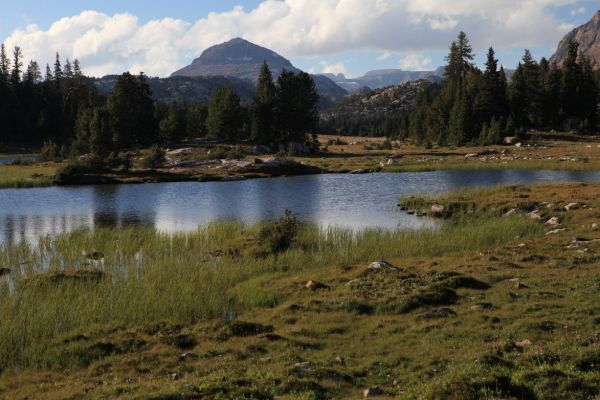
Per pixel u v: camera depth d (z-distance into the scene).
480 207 47.62
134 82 142.88
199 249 34.19
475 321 17.58
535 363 12.86
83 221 50.38
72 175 85.00
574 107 150.88
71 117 191.50
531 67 146.25
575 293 19.58
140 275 26.09
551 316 17.25
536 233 34.94
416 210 51.81
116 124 126.44
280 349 16.33
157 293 22.45
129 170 95.69
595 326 15.88
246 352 16.16
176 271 26.81
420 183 75.69
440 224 42.66
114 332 18.59
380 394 12.46
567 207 42.06
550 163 91.25
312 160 114.44
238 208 57.31
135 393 12.70
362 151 135.62
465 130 135.88
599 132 139.88
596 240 29.61
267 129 136.88
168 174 91.62
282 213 53.03
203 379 13.25
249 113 159.50
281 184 80.38
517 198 49.00
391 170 95.69
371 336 17.27
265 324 18.97
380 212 51.91
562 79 153.88
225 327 18.39
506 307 18.83
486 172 87.38
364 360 15.11
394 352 15.52
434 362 14.34
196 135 156.88
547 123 146.62
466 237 33.25
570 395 10.90
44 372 15.59
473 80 153.88
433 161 104.81
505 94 149.25
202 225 46.69
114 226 47.25
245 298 22.72
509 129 134.88
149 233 39.69
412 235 35.09
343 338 17.27
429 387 11.62
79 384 14.25
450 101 153.88
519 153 110.38
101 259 31.91
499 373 11.80
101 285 23.83
